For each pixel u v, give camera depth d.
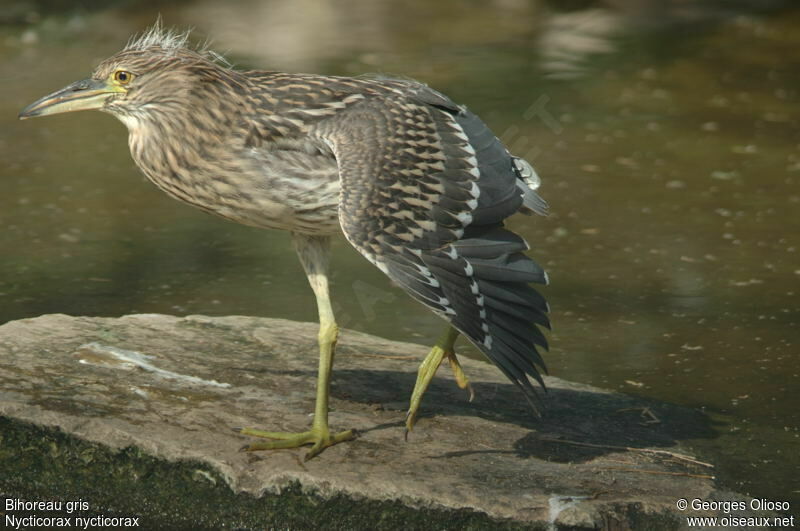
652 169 17.67
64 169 17.33
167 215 15.74
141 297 12.95
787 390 10.77
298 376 10.18
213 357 10.42
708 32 26.73
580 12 28.50
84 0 27.30
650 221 15.55
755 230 15.20
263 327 11.30
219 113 8.82
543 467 8.82
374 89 9.16
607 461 9.03
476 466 8.73
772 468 9.21
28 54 23.23
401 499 8.23
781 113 20.70
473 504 8.16
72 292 13.01
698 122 20.11
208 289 13.27
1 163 17.41
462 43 25.36
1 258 13.92
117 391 9.45
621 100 21.30
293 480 8.34
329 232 9.05
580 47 25.23
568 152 18.39
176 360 10.24
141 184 16.91
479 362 11.05
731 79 22.94
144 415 9.05
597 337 12.05
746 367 11.29
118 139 18.92
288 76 9.18
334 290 13.38
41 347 10.23
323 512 8.33
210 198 9.05
